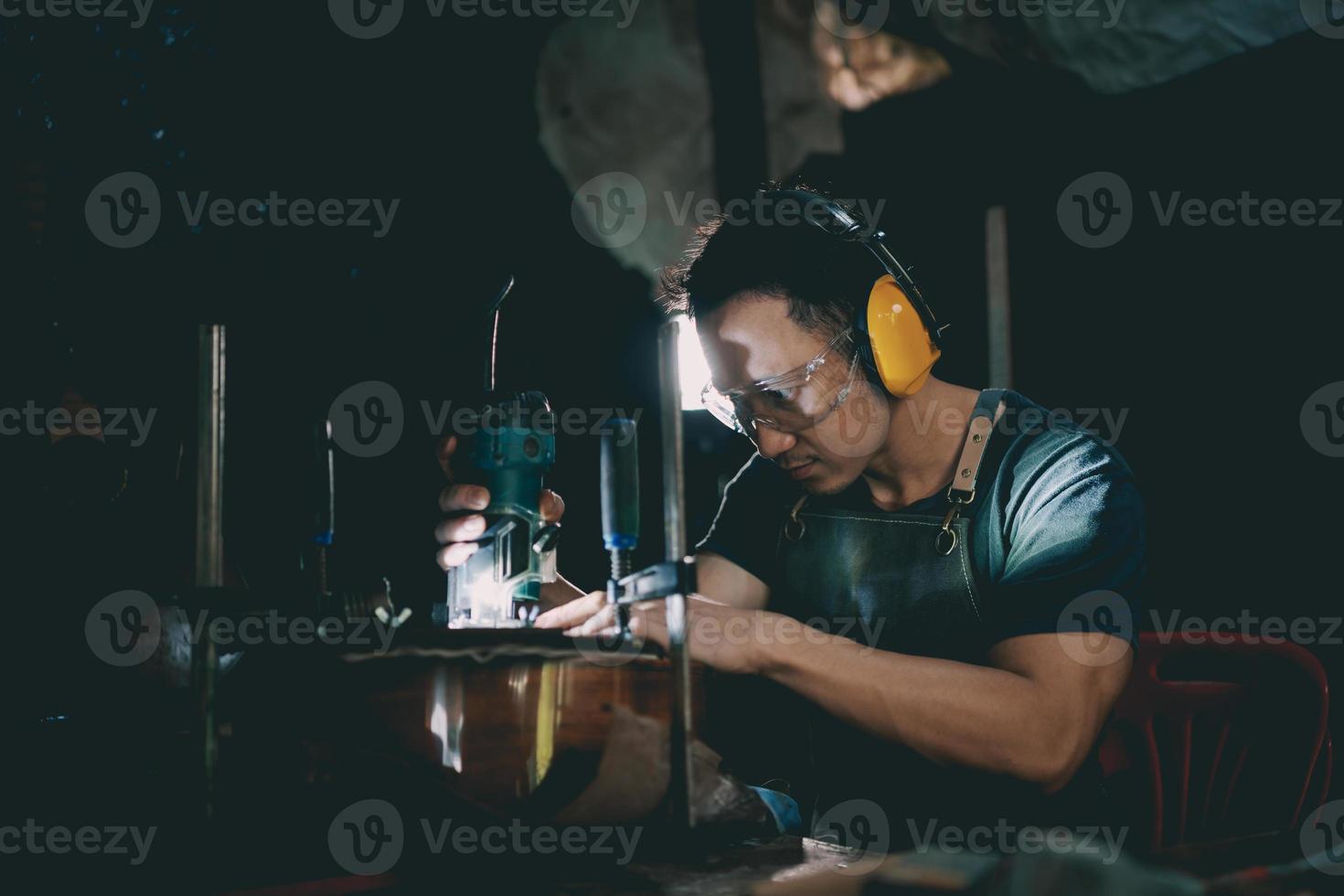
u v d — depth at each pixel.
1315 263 3.10
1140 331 3.45
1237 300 3.25
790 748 1.69
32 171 1.81
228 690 0.93
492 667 0.92
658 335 0.86
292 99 2.40
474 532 1.17
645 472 3.68
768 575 1.64
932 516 1.45
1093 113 3.35
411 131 2.93
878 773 1.47
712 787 0.98
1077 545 1.25
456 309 2.79
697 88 3.40
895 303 1.25
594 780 0.93
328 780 0.90
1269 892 0.57
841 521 1.54
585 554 3.52
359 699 0.90
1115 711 1.72
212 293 2.07
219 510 0.86
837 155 3.56
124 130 1.95
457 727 0.90
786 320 1.23
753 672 1.14
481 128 3.16
